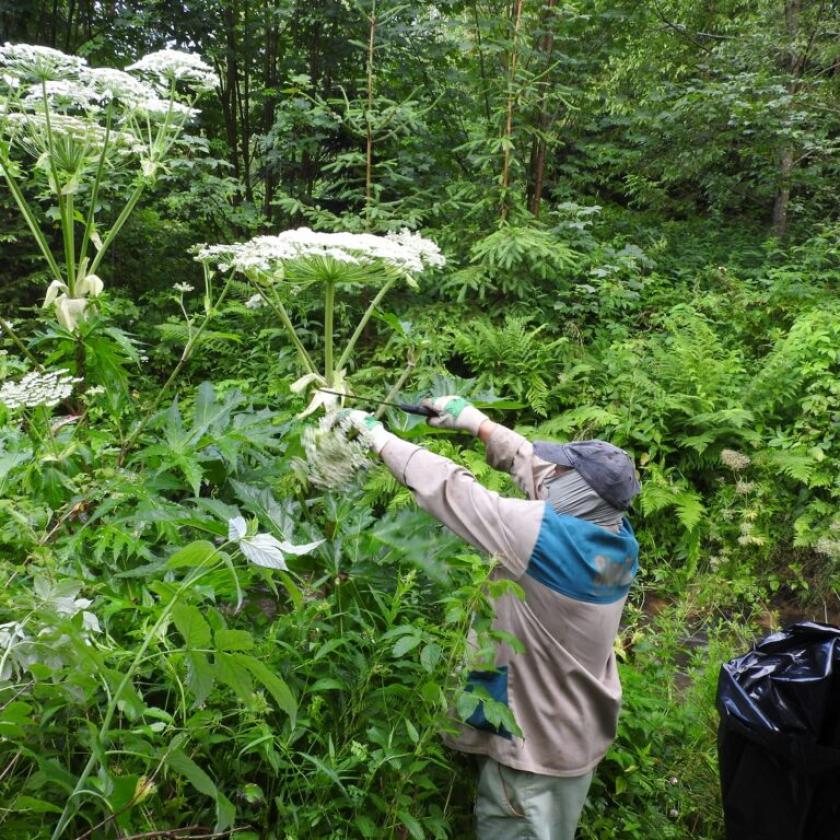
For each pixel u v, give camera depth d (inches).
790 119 270.7
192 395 208.8
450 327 224.4
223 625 54.5
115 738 58.9
